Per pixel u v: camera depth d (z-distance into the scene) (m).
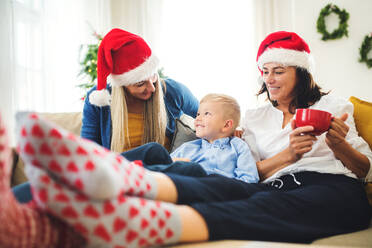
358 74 3.36
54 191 0.54
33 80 2.74
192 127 1.56
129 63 1.38
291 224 0.80
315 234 0.82
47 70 2.90
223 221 0.71
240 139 1.30
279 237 0.76
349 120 1.22
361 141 1.16
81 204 0.54
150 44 3.79
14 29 2.44
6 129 0.53
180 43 3.89
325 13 3.40
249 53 3.73
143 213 0.60
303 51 1.26
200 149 1.34
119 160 0.67
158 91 1.51
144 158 1.01
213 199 0.82
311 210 0.88
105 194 0.54
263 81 1.45
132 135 1.52
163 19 3.86
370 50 3.30
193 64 3.88
